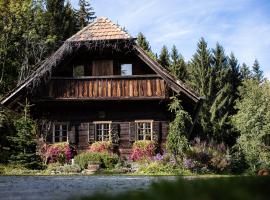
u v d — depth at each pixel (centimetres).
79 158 2158
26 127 2008
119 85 2345
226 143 5028
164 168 1944
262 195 220
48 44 4194
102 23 2423
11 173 1741
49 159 2305
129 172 1994
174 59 5734
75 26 5012
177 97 2308
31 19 4144
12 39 4022
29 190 608
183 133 2075
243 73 6581
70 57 2420
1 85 3897
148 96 2309
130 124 2384
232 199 216
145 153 2275
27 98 2353
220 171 2075
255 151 3488
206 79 5409
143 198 236
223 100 5244
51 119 2417
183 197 222
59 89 2359
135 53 2348
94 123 2402
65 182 884
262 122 4159
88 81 2366
